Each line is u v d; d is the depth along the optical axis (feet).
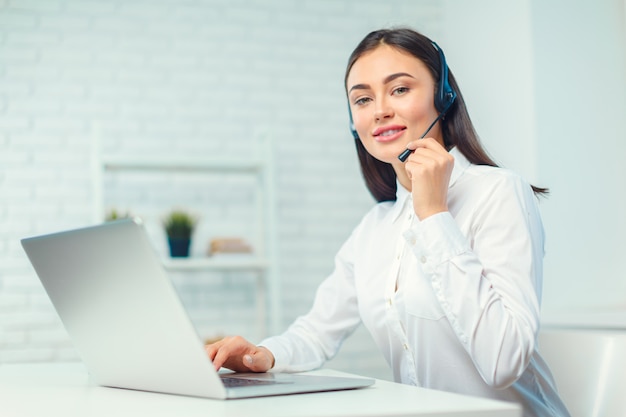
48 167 12.60
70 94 12.76
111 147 12.85
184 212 12.29
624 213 9.33
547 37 9.91
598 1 9.59
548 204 9.60
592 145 9.57
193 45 13.29
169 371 3.42
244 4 13.53
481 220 4.59
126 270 3.25
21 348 12.35
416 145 4.41
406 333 4.86
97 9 12.94
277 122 13.56
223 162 12.31
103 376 4.00
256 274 13.28
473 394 4.63
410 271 4.76
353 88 5.06
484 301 4.04
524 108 10.08
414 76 4.91
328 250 13.64
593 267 9.40
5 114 12.53
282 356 4.98
